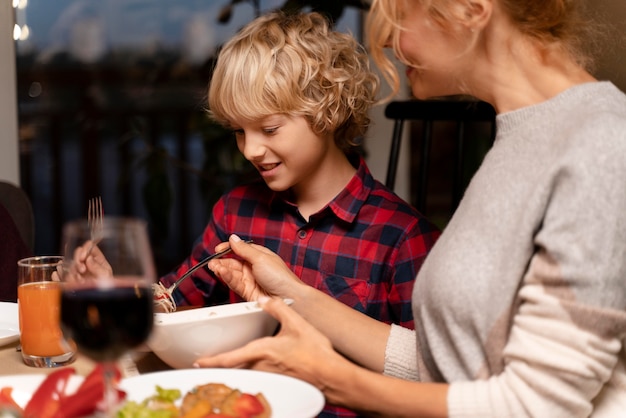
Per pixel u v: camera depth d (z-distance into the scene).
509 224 1.05
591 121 1.01
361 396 1.08
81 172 4.32
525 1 1.08
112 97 4.22
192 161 4.20
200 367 1.14
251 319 1.18
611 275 0.97
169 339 1.16
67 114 4.21
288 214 1.67
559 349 0.98
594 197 0.97
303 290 1.32
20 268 1.24
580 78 1.11
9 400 0.97
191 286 1.73
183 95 4.17
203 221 4.24
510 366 1.02
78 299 0.83
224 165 3.03
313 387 1.03
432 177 3.47
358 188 1.62
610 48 1.74
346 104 1.61
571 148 1.00
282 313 1.14
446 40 1.12
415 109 2.09
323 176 1.63
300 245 1.64
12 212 1.98
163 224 3.08
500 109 1.14
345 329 1.30
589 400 1.01
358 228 1.61
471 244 1.07
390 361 1.28
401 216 1.61
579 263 0.97
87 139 4.29
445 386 1.06
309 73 1.52
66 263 0.85
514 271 1.04
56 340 1.22
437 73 1.15
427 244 1.58
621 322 0.97
